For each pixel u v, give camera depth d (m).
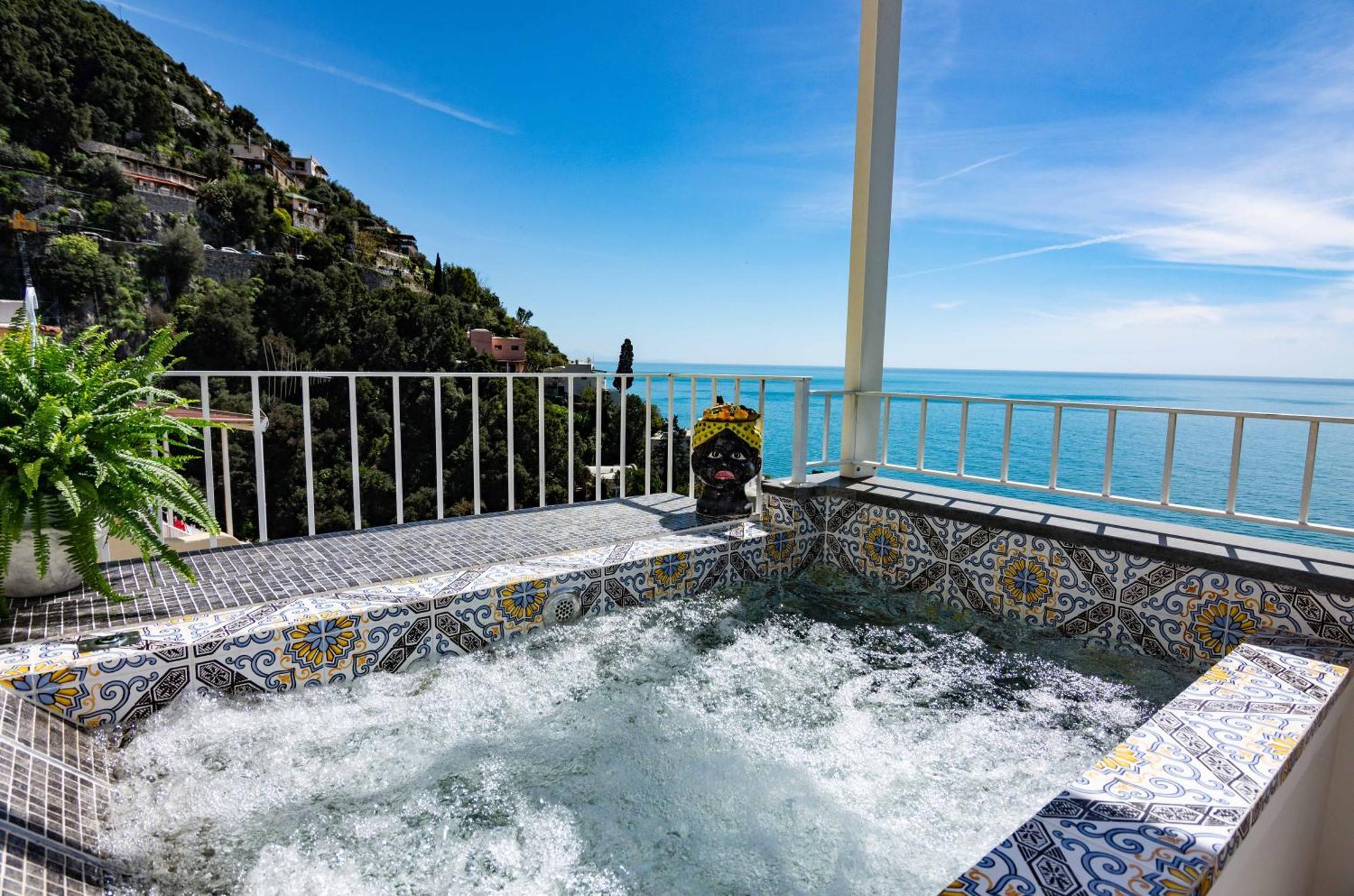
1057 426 2.98
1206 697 1.49
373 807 1.71
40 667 1.79
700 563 3.19
